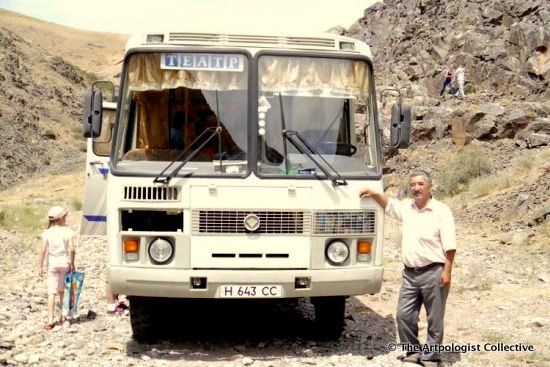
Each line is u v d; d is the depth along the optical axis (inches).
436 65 1829.5
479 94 1619.1
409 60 1977.1
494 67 1668.3
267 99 330.6
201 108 330.0
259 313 434.0
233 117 328.5
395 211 327.6
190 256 320.2
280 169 326.3
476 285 502.9
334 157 332.2
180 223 321.7
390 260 643.5
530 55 1646.2
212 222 320.5
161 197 320.5
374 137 339.6
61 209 409.1
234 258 321.1
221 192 320.8
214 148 327.6
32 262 649.0
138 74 332.2
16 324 398.6
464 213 944.9
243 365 318.7
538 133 1322.6
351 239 329.7
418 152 1378.0
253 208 321.7
